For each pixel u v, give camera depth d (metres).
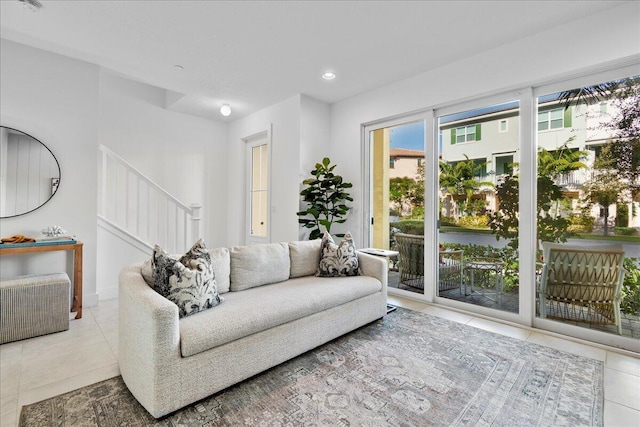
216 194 5.43
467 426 1.57
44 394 1.79
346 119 4.37
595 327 2.58
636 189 2.41
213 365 1.76
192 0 2.30
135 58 3.20
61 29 2.68
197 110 4.89
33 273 3.04
